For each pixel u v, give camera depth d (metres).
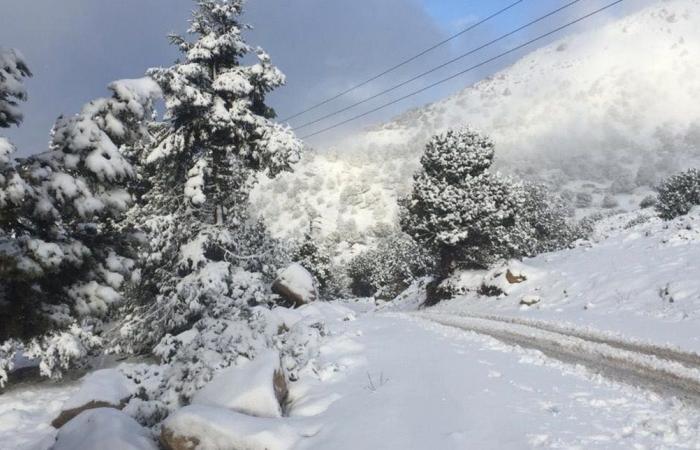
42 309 8.73
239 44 22.36
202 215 22.72
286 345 12.88
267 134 22.28
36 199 8.16
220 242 21.83
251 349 11.15
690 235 25.59
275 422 8.34
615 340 15.23
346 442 7.54
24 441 10.95
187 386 10.09
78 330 19.20
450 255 38.88
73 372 20.00
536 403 8.84
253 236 26.27
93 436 7.96
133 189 22.64
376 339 15.38
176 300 20.52
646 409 8.55
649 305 19.44
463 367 11.49
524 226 51.31
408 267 62.09
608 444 6.90
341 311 22.91
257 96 23.53
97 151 8.75
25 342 9.07
